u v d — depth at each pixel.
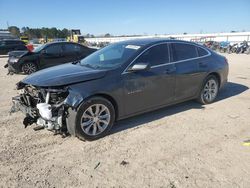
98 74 3.92
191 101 6.04
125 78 4.12
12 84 8.59
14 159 3.39
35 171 3.12
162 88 4.70
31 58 10.74
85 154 3.52
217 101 6.11
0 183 2.88
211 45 32.81
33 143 3.85
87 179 2.96
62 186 2.83
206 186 2.79
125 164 3.26
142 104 4.47
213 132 4.23
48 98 3.73
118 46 4.96
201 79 5.45
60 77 3.83
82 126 3.75
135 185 2.83
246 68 12.53
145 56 4.46
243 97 6.51
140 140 3.94
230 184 2.83
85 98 3.68
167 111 5.29
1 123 4.65
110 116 4.03
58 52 11.16
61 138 4.02
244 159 3.36
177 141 3.89
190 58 5.25
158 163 3.27
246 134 4.16
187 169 3.12
